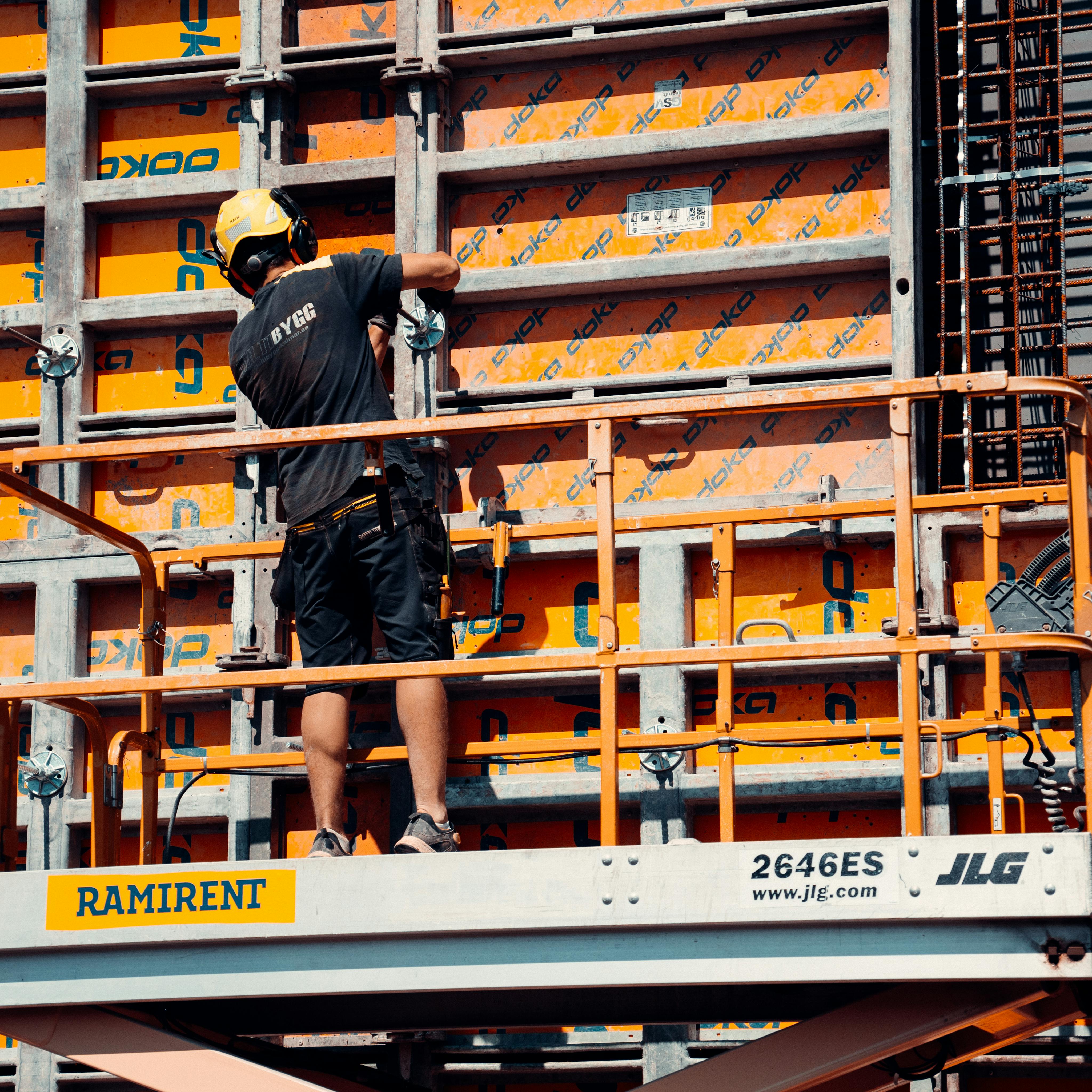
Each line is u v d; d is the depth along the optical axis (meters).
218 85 7.61
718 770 6.50
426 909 4.48
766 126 6.97
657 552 6.68
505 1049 6.37
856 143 6.96
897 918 4.20
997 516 6.18
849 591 6.60
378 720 6.77
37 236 7.73
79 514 5.61
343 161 7.35
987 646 4.47
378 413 5.70
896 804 6.39
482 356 7.18
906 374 6.66
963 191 7.38
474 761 6.18
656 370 7.01
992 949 4.17
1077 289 7.50
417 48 7.32
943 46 7.86
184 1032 5.17
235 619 7.00
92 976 4.68
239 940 4.60
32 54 7.84
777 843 4.33
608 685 4.71
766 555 6.72
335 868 4.57
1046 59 7.70
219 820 6.95
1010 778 6.21
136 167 7.66
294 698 6.99
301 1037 6.52
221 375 7.44
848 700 6.54
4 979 4.70
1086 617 4.51
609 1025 5.40
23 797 7.04
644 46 7.22
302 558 5.74
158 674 6.09
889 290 6.86
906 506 4.63
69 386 7.41
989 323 7.58
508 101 7.36
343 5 7.61
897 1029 4.42
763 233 7.00
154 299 7.45
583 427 7.00
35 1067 6.68
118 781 5.67
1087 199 7.54
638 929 4.39
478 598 6.91
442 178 7.24
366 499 5.58
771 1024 6.08
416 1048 6.40
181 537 7.18
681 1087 4.47
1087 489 4.54
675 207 7.11
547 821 6.69
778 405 4.73
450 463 7.07
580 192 7.23
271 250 6.05
